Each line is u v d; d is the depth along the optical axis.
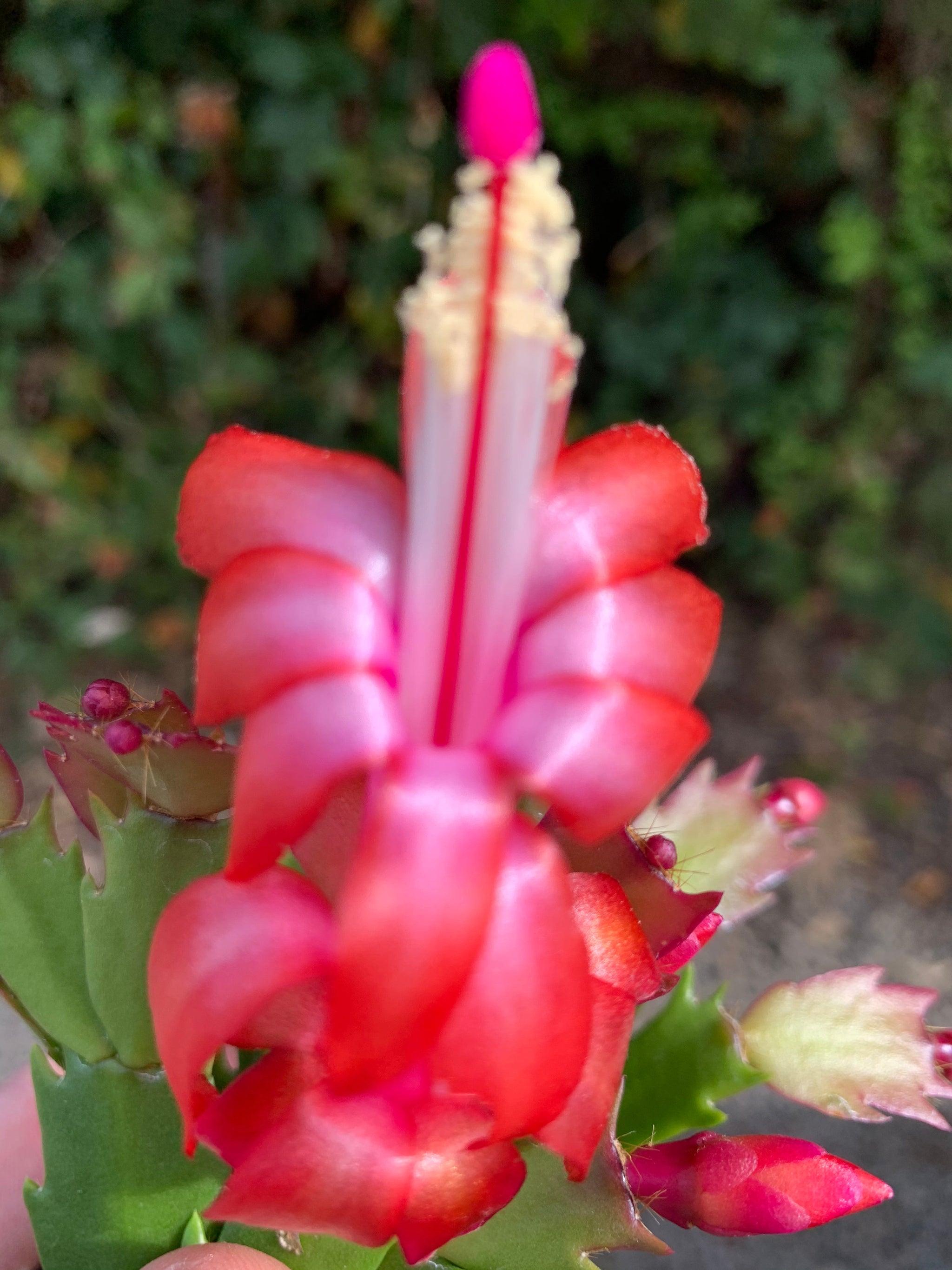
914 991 0.10
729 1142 0.08
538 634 0.07
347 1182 0.06
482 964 0.06
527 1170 0.08
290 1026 0.07
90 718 0.08
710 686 0.36
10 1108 0.12
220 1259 0.08
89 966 0.08
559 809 0.06
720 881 0.10
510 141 0.06
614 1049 0.07
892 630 0.38
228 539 0.07
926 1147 0.22
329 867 0.07
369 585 0.07
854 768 0.33
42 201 0.35
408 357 0.07
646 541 0.07
